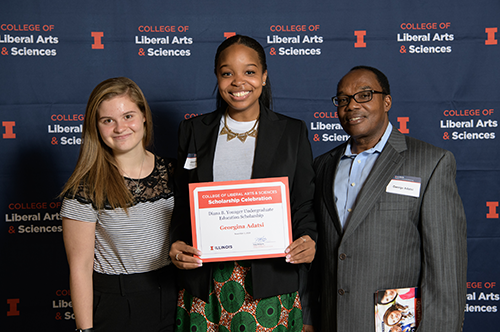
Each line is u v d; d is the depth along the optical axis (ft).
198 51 6.65
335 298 4.12
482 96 6.60
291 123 4.27
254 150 4.05
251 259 3.81
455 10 6.59
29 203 6.50
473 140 6.64
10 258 6.49
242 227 3.76
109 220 4.08
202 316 4.01
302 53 6.69
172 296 4.41
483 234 6.64
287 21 6.66
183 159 4.36
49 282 6.53
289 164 4.04
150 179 4.38
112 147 4.14
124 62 6.58
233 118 4.21
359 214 3.95
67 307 6.55
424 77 6.65
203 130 4.29
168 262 4.37
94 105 4.04
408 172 3.92
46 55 6.48
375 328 3.82
